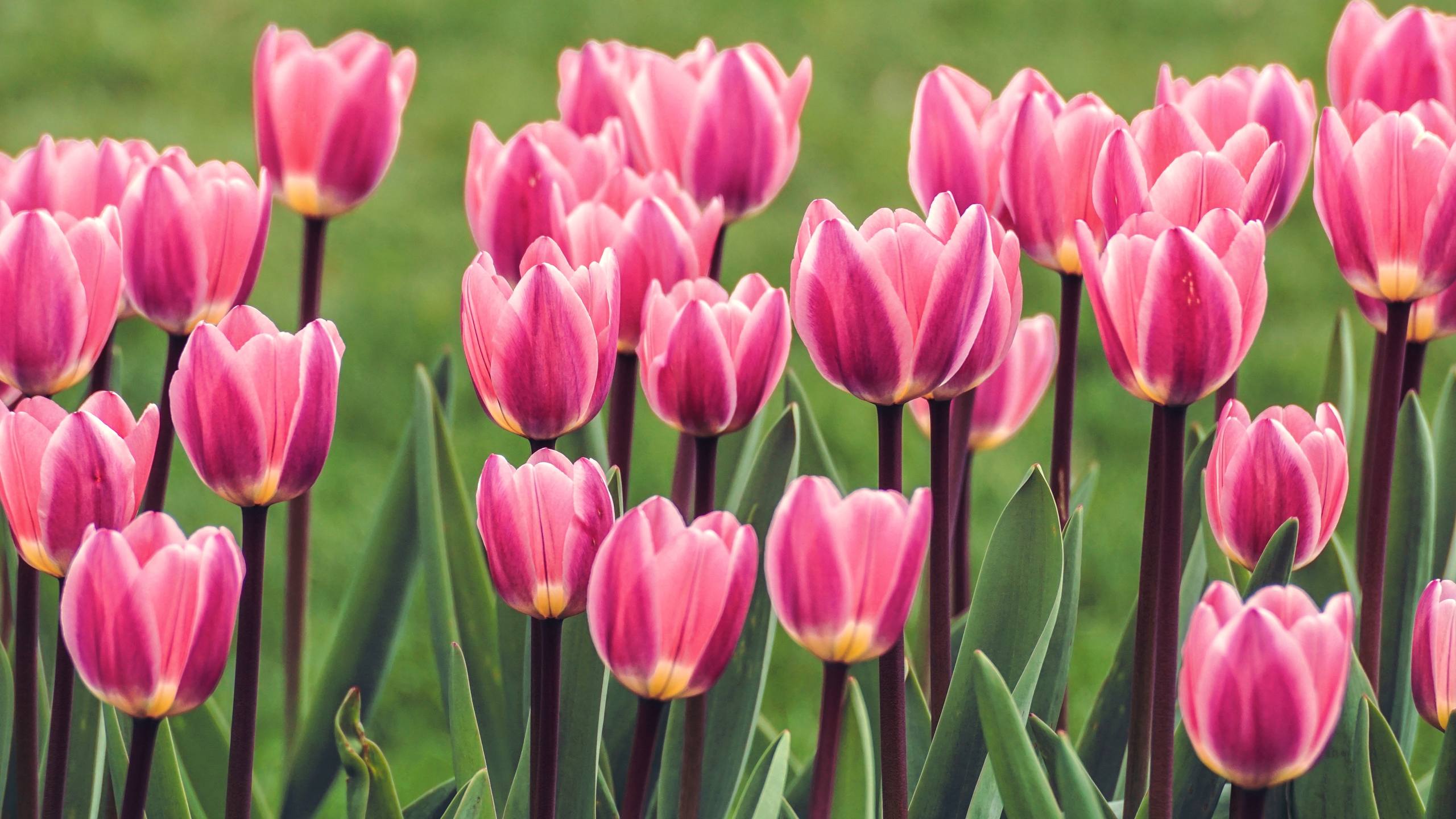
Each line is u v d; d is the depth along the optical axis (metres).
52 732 1.45
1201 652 1.31
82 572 1.32
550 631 1.38
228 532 1.34
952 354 1.38
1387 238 1.45
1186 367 1.37
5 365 1.44
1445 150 1.43
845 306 1.37
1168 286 1.36
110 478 1.37
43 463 1.36
